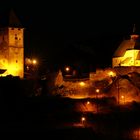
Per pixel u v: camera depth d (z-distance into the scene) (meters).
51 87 86.56
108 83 87.00
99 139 61.91
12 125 63.47
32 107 73.12
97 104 76.31
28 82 85.56
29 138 58.12
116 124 67.38
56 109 73.06
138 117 70.69
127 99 80.00
